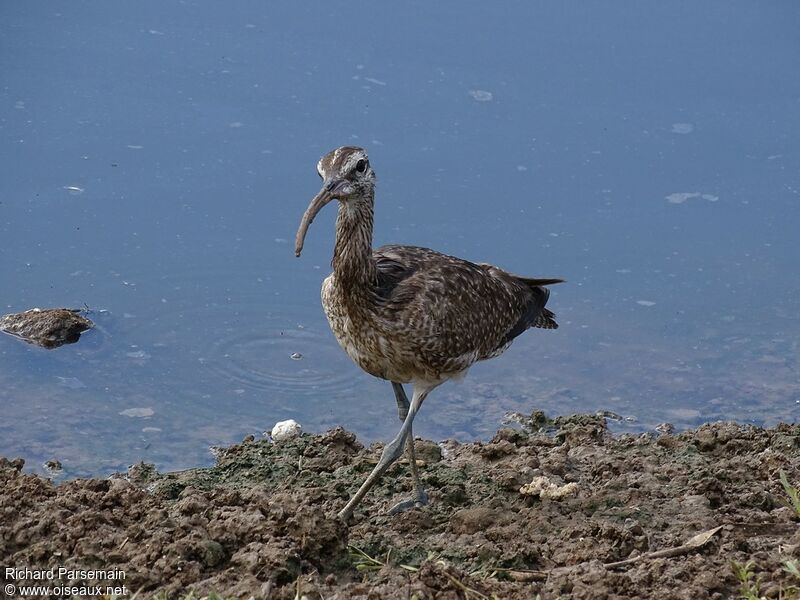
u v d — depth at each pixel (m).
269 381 15.88
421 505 12.38
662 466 13.27
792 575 10.16
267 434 14.87
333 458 13.72
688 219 19.33
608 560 10.90
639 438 14.63
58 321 16.38
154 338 16.55
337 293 12.08
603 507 12.08
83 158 19.69
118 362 16.08
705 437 14.19
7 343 16.28
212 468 13.66
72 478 13.73
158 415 15.10
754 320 17.53
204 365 16.09
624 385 16.25
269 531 10.88
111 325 16.72
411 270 12.38
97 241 18.27
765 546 10.96
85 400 15.30
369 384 16.02
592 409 15.74
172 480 13.21
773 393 16.05
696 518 11.73
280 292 17.59
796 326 17.41
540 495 12.29
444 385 16.30
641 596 10.08
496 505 12.08
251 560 10.37
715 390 16.12
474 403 15.88
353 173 11.70
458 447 14.45
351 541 11.35
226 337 16.66
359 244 11.84
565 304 17.88
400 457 13.70
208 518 11.37
